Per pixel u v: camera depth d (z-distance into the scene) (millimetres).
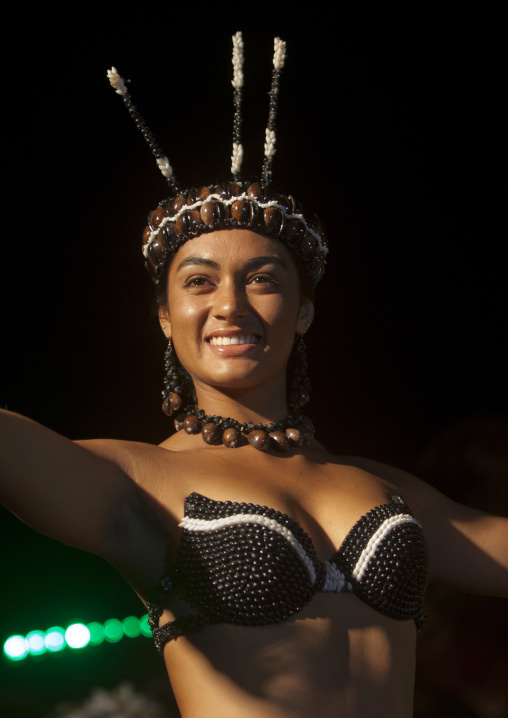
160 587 3084
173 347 3809
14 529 9188
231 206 3559
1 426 2785
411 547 3217
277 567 2980
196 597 3010
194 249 3551
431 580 3805
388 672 3094
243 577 2967
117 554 3105
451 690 4035
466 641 4031
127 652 8812
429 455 4555
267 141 3785
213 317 3506
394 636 3172
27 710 8305
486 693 3986
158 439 8773
